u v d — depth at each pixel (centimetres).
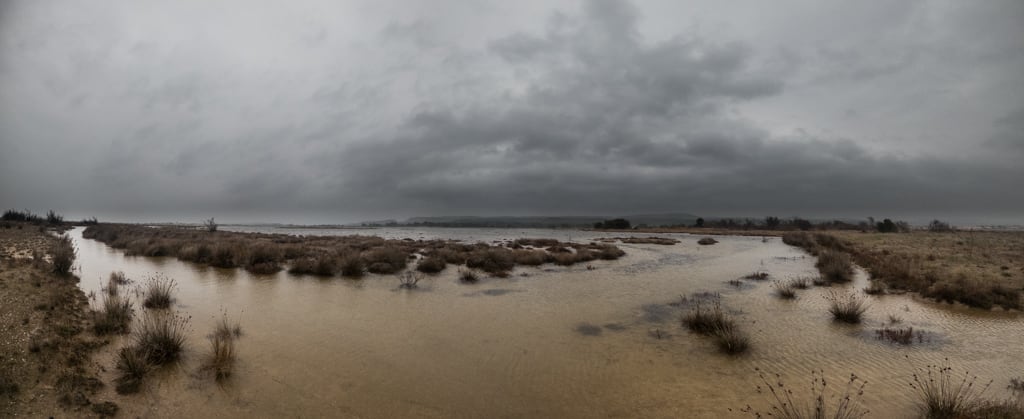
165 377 654
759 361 773
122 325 880
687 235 6625
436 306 1214
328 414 562
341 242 3581
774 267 2202
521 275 1850
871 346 851
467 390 646
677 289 1518
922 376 690
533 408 590
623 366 752
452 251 2611
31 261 1600
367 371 714
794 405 592
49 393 556
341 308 1168
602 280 1723
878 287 1412
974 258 2091
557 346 862
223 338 861
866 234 4834
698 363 766
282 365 730
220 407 570
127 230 4944
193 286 1455
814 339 900
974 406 566
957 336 912
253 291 1385
